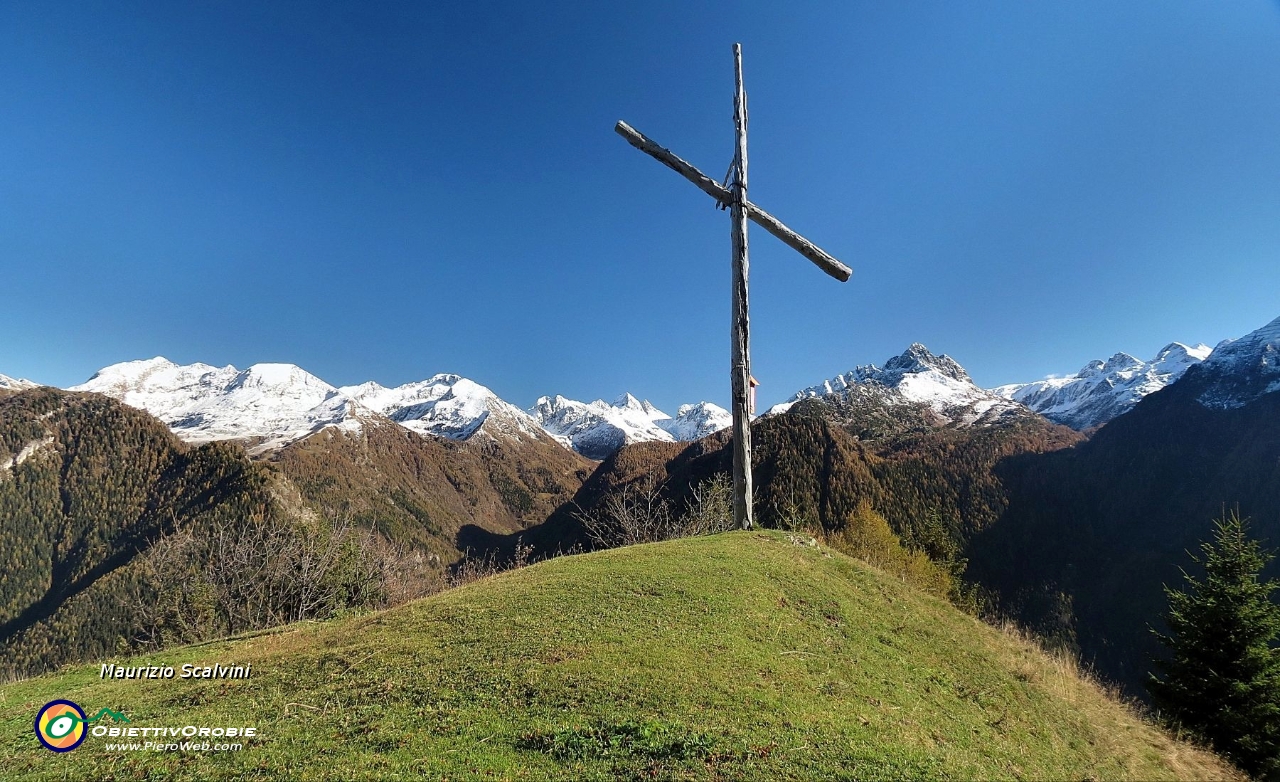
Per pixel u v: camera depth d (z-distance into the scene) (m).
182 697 9.41
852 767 7.00
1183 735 13.44
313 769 6.74
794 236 17.95
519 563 25.81
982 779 7.61
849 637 12.05
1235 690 20.28
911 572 32.62
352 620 13.98
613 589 12.55
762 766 6.77
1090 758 9.94
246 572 32.47
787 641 11.03
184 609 31.80
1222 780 11.08
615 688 8.34
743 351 17.89
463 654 9.70
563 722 7.52
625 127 17.53
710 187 17.66
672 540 17.89
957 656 12.88
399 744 7.16
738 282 17.81
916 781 6.96
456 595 13.20
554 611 11.42
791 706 8.38
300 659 10.55
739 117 17.91
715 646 10.12
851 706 8.92
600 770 6.59
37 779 7.25
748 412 18.02
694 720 7.63
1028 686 12.36
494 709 7.91
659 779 6.41
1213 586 22.67
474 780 6.39
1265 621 21.06
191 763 7.25
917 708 9.68
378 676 9.24
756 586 13.32
